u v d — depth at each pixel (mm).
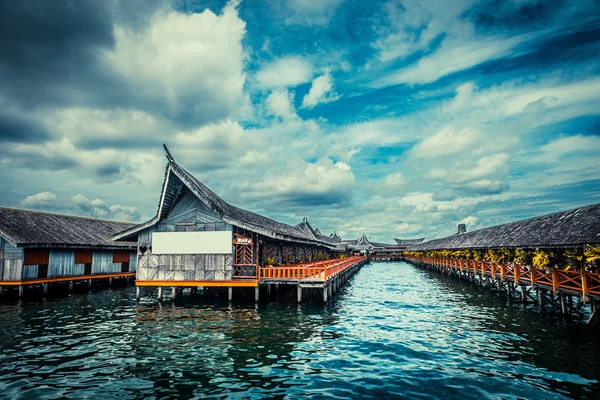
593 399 8414
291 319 17562
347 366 10844
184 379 9805
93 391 9016
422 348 12664
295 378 9898
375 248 100438
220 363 11070
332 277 24719
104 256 32938
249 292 25953
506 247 22344
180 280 22156
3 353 12047
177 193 22844
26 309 20625
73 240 28844
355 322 16984
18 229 25312
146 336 14203
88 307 21141
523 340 13508
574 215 18406
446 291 29047
